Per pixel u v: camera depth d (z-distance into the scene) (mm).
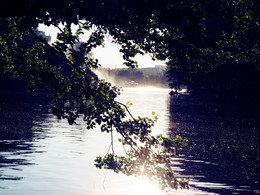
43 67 8477
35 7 3676
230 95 84938
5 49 8609
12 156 16281
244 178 14117
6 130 23781
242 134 27469
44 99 56250
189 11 5980
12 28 7914
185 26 6230
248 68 70500
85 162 15875
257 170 15570
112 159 8078
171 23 6070
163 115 41562
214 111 49625
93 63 7762
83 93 7801
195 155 18359
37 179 12734
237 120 38344
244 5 7117
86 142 21266
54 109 7816
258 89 75688
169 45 7195
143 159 7926
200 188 12469
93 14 5402
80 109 7762
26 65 8477
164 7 5805
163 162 7977
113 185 12523
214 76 79688
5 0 3275
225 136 25953
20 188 11594
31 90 8703
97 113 7707
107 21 5875
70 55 7809
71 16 5750
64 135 23484
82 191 11648
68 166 14945
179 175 14164
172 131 27594
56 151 17938
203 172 14859
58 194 11195
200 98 86625
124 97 84688
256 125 34031
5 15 3389
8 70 9070
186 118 38906
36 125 27484
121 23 6160
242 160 17672
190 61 7789
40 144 19562
